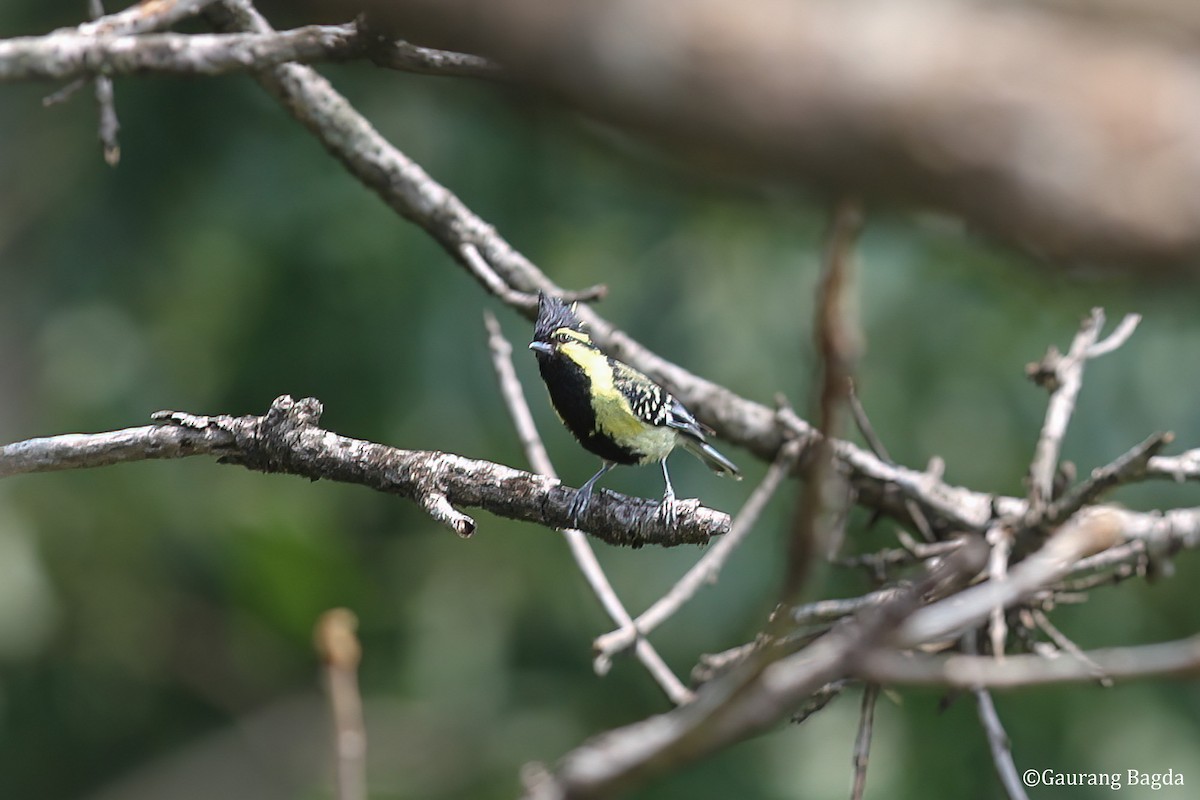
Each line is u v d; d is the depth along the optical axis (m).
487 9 2.25
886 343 13.28
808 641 6.20
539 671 15.32
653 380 8.66
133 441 5.95
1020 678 3.24
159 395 15.02
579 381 7.56
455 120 13.52
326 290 14.39
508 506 5.95
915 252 12.74
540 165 13.70
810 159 2.28
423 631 15.09
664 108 2.26
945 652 6.92
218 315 14.88
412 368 14.19
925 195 2.30
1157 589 13.87
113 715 15.88
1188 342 13.11
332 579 14.78
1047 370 7.95
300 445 5.93
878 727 13.84
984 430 13.39
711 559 7.77
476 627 15.11
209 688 15.95
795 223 11.99
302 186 14.32
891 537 12.77
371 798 14.32
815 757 13.93
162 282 14.95
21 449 5.97
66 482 14.97
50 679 15.64
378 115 13.65
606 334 8.77
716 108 2.25
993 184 2.28
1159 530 7.48
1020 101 2.26
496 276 8.12
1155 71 2.26
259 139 14.41
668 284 13.77
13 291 15.30
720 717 3.37
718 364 13.41
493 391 14.09
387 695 15.16
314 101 8.53
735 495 13.77
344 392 14.56
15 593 14.18
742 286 13.48
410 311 14.20
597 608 14.88
